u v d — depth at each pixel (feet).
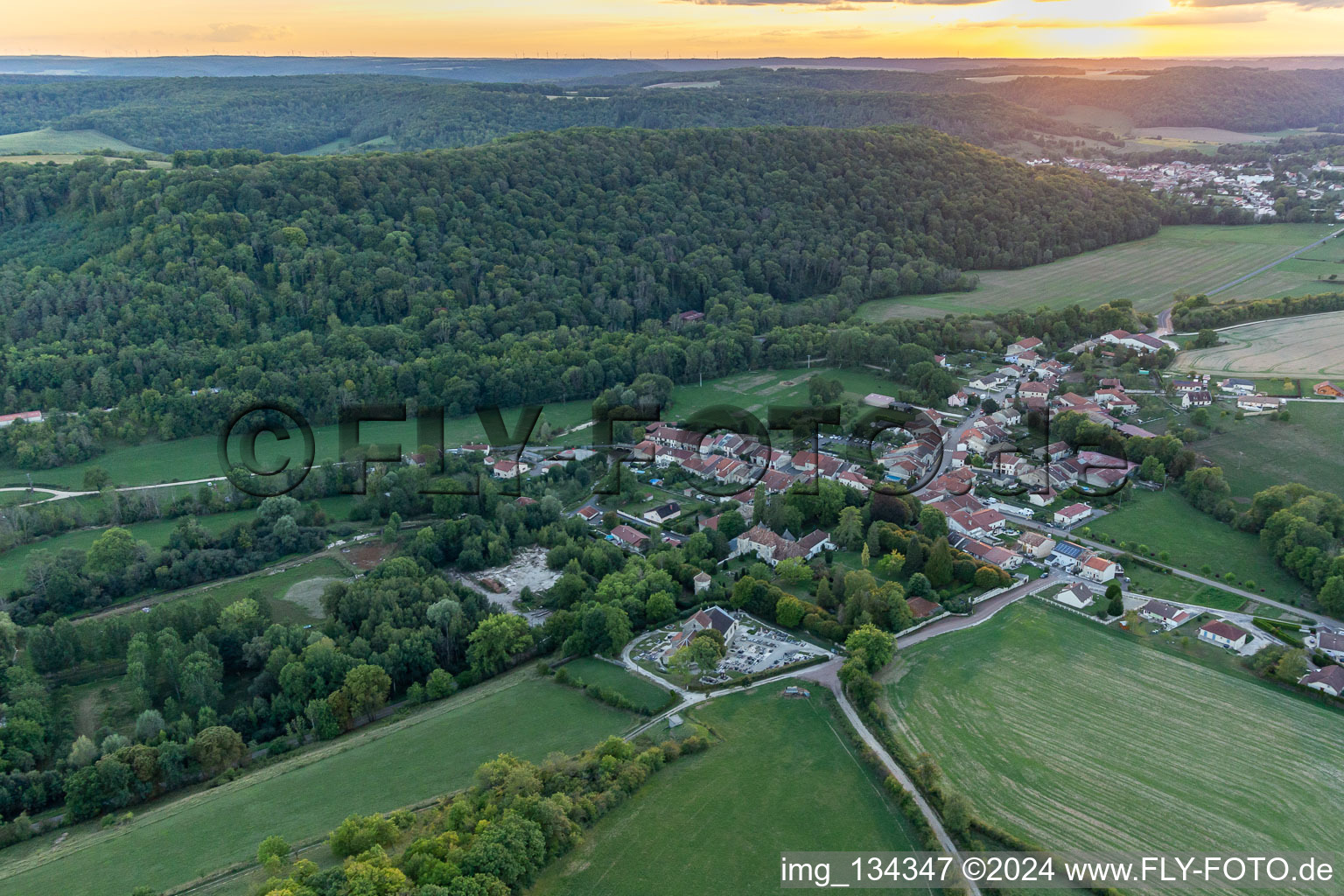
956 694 554.46
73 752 519.19
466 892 384.88
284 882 394.73
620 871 423.64
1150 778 479.82
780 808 463.01
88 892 424.46
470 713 556.92
